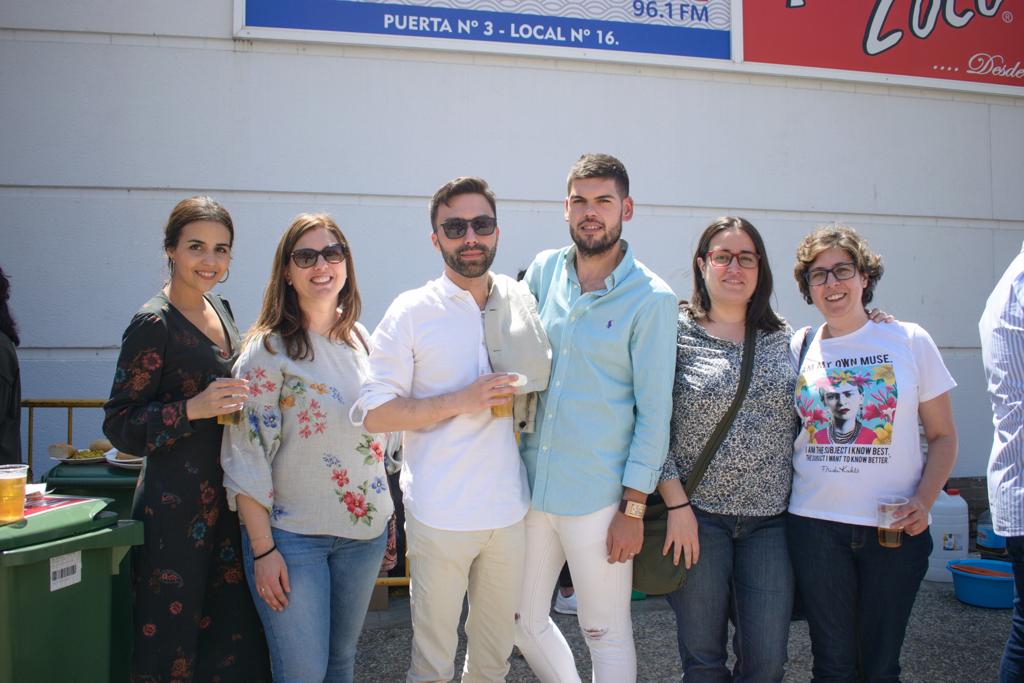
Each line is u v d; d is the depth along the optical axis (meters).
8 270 4.43
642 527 2.53
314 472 2.43
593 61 5.06
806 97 5.43
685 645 2.60
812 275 2.65
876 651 2.47
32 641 2.25
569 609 4.14
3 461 3.08
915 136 5.61
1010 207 5.77
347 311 2.61
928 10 5.55
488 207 2.50
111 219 4.53
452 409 2.34
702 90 5.26
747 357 2.58
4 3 4.40
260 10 4.61
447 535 2.43
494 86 4.95
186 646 2.47
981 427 5.64
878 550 2.45
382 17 4.75
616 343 2.55
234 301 4.64
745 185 5.33
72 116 4.48
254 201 4.67
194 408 2.32
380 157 4.80
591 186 2.57
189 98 4.60
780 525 2.61
